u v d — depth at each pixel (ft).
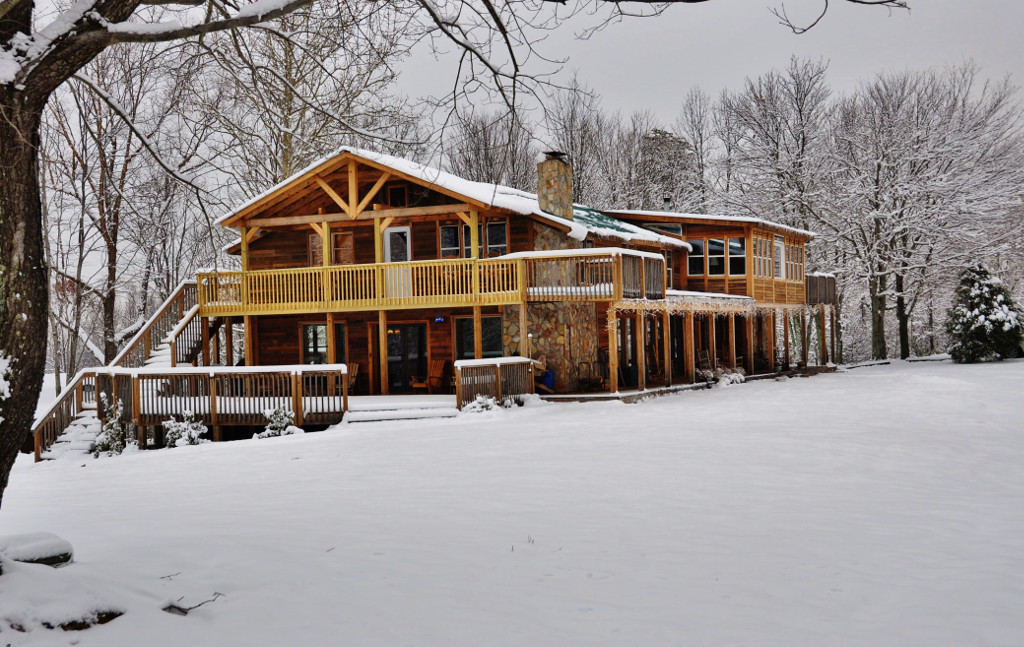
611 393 81.97
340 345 93.97
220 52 28.30
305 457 53.21
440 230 91.09
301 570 24.07
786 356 126.21
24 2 20.38
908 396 77.71
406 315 91.50
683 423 60.95
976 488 36.11
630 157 174.50
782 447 47.55
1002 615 19.70
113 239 94.12
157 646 18.15
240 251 99.50
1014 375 99.55
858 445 47.83
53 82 20.31
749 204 156.04
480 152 91.04
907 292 152.46
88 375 77.66
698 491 35.94
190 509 35.73
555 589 22.38
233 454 57.98
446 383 89.25
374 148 31.45
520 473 41.75
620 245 95.25
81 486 47.85
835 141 153.38
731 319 109.19
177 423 71.56
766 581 22.85
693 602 21.15
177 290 93.09
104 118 71.05
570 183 90.02
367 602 21.27
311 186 89.76
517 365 81.10
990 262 161.48
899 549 26.00
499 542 27.61
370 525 30.55
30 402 20.48
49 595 19.70
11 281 19.98
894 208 148.56
